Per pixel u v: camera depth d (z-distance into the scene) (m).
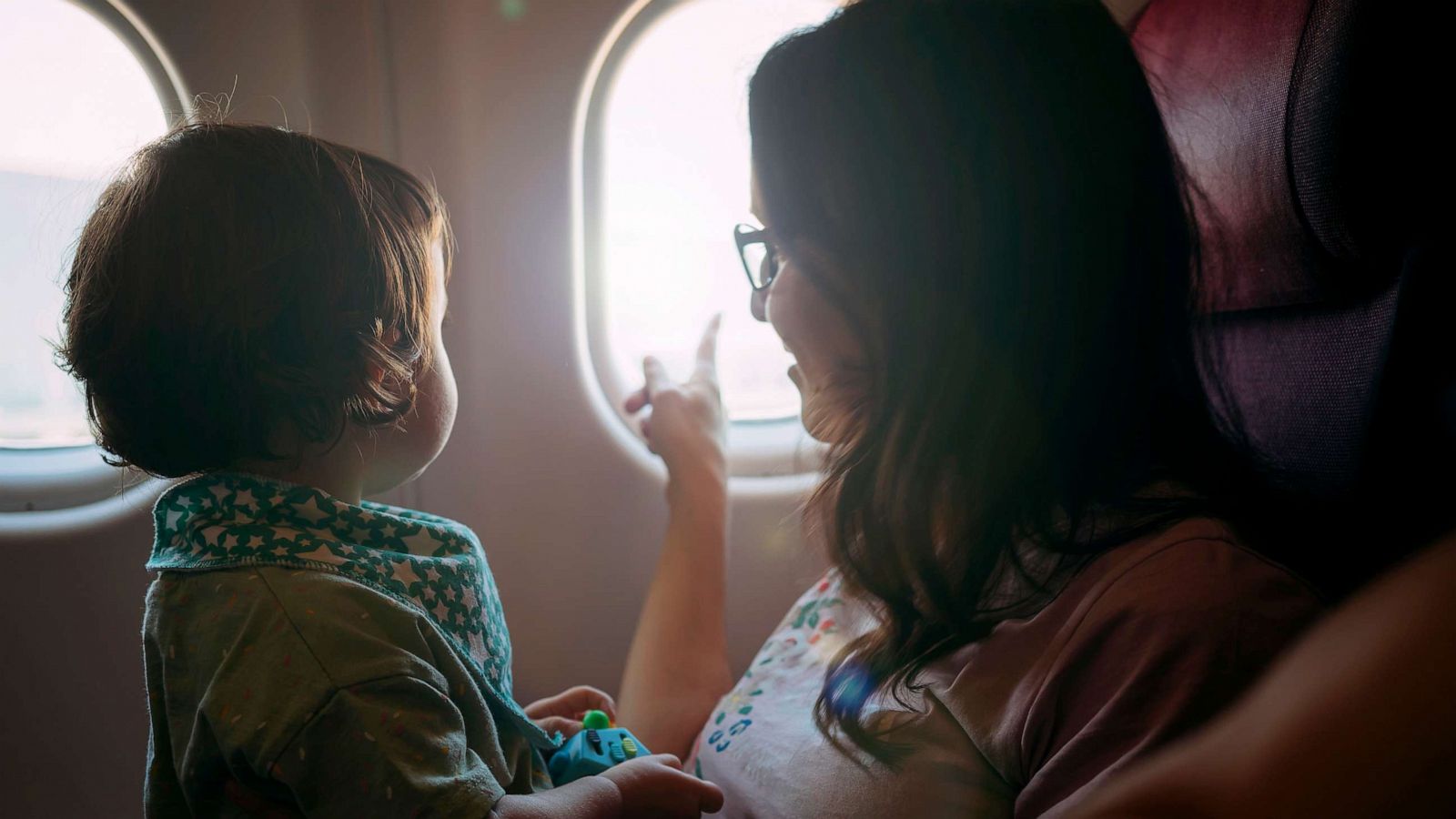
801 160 0.66
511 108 1.11
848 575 0.73
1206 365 0.74
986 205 0.61
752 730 0.84
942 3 0.64
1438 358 0.60
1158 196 0.62
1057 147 0.61
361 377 0.73
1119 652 0.55
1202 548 0.56
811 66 0.65
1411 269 0.59
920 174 0.63
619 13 1.11
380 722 0.61
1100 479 0.62
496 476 1.19
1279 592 0.53
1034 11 0.63
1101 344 0.62
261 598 0.65
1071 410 0.62
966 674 0.65
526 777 0.75
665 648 1.04
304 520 0.71
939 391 0.64
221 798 0.66
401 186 0.82
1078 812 0.27
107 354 0.69
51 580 1.10
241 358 0.68
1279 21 0.65
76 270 0.72
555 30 1.10
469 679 0.71
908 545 0.66
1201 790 0.22
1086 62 0.61
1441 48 0.56
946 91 0.62
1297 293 0.66
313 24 1.07
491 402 1.17
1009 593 0.67
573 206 1.15
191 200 0.69
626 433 1.23
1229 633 0.52
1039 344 0.62
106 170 1.05
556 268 1.16
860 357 0.70
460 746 0.63
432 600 0.74
